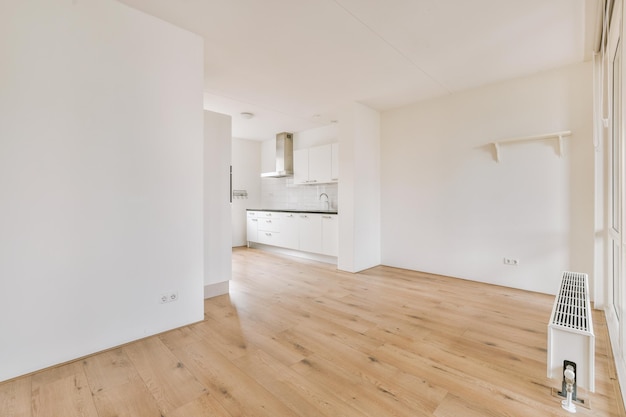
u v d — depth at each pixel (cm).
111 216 198
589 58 278
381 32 236
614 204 234
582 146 286
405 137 420
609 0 188
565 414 137
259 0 197
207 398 150
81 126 185
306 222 505
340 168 422
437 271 392
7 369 163
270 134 611
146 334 215
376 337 216
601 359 185
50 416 137
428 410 140
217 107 423
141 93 209
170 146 224
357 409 141
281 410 141
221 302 293
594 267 271
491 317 251
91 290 191
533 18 218
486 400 147
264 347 202
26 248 168
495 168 339
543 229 309
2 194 160
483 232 350
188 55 232
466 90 358
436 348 200
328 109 433
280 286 348
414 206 412
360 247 416
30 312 170
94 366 179
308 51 265
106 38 193
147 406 144
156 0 196
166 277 225
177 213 229
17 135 164
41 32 170
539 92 308
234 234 646
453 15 215
